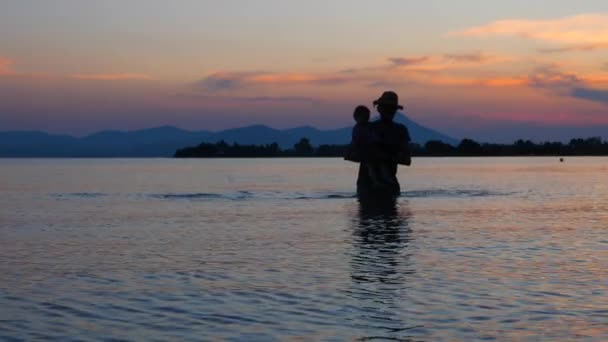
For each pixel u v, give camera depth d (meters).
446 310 6.20
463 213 15.95
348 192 24.86
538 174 45.25
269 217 15.15
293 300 6.62
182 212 16.73
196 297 6.78
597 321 5.82
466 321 5.82
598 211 16.50
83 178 44.41
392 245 10.40
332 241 10.91
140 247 10.37
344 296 6.79
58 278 7.82
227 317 5.98
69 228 13.23
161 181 38.09
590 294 6.86
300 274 7.98
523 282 7.47
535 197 21.86
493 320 5.85
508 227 12.88
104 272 8.19
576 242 10.73
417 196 22.27
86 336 5.42
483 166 72.00
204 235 11.86
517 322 5.79
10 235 12.09
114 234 12.13
